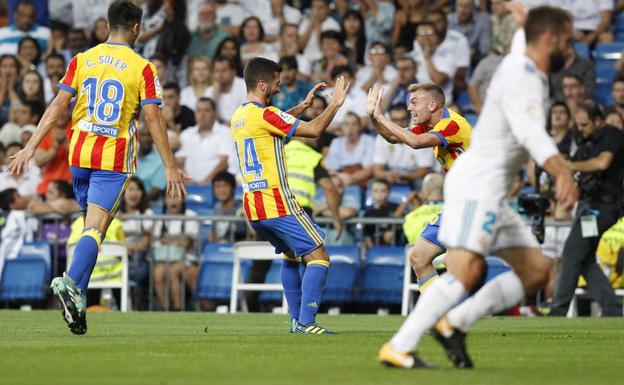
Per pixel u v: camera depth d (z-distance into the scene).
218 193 49.91
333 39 57.53
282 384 14.45
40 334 25.72
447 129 24.64
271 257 45.12
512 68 16.52
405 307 44.84
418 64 56.91
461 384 14.59
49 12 62.66
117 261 46.88
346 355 19.27
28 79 56.66
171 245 48.31
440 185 44.31
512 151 16.62
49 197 49.00
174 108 55.53
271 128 26.39
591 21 59.00
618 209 41.81
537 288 17.73
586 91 55.34
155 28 60.12
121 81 25.02
